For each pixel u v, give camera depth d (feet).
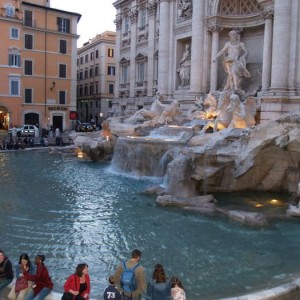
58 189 78.38
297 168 71.72
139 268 28.55
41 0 217.56
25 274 31.71
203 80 130.93
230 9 125.59
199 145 83.41
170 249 46.68
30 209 63.21
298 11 100.42
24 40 197.36
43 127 205.77
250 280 38.63
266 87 110.83
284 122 70.18
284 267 41.78
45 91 205.46
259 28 123.54
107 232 52.49
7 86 192.34
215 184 73.61
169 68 148.56
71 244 48.19
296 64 101.45
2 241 48.73
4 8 187.42
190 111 121.80
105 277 39.50
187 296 35.35
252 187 75.51
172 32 147.13
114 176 94.02
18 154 133.59
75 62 213.66
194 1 130.21
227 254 45.24
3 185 81.71
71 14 209.26
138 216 59.52
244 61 118.32
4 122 200.54
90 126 206.28
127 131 117.70
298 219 57.62
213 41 126.72
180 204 64.80
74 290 28.53
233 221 57.00
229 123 93.15
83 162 118.52
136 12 175.94
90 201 68.49
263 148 70.69
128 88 188.14
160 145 90.84
